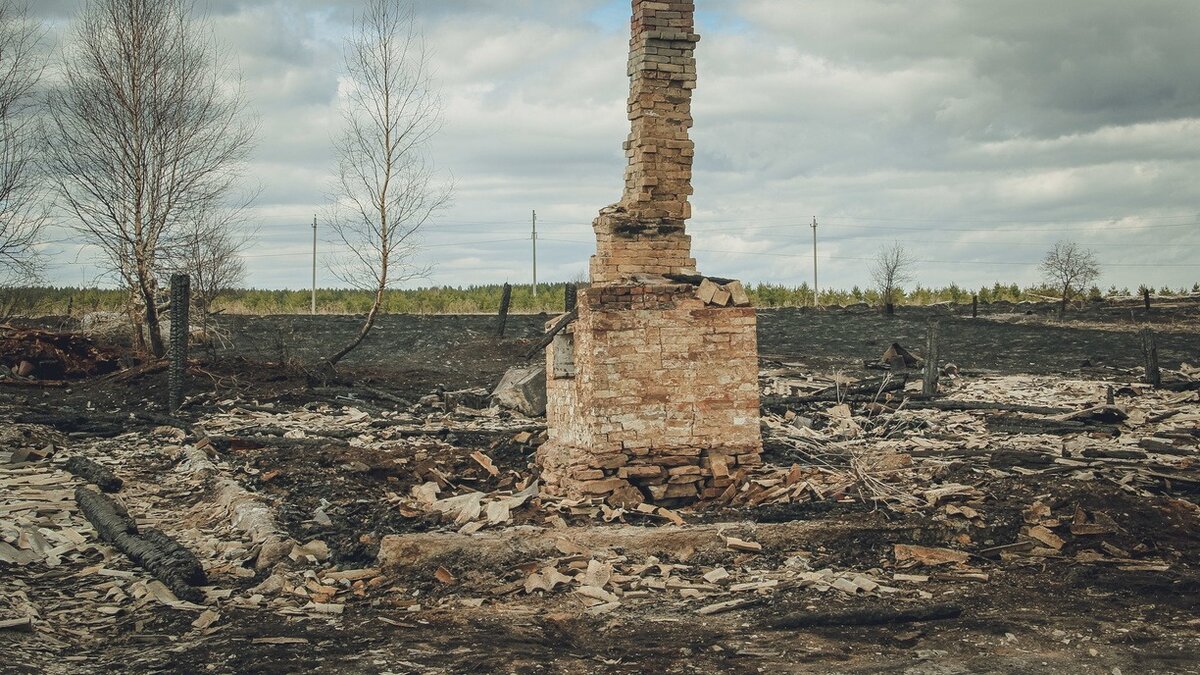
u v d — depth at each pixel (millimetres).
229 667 8078
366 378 28203
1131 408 21328
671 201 14141
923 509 12359
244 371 26781
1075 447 15875
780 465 14875
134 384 25094
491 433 19984
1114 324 42438
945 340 37844
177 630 9203
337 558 11500
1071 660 8211
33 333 26922
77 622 9406
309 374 26609
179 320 22328
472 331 38938
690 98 14203
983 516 12000
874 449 16953
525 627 9312
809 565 11062
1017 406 21578
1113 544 11477
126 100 27156
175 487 15477
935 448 17125
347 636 9000
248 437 18906
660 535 11555
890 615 9336
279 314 44375
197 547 12273
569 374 14641
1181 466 14391
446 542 11234
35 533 11695
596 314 13367
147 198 27656
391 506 13984
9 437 17359
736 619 9469
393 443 18984
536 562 10953
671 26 14008
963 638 8797
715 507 13250
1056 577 10648
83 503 13414
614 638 9000
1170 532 11641
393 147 28562
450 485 15312
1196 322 42031
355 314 44562
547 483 14383
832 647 8617
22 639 8633
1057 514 12000
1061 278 48062
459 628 9273
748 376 13953
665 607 9914
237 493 14062
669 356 13648
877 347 36344
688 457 13680
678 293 13742
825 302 58094
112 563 11289
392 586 10617
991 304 52719
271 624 9375
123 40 27188
